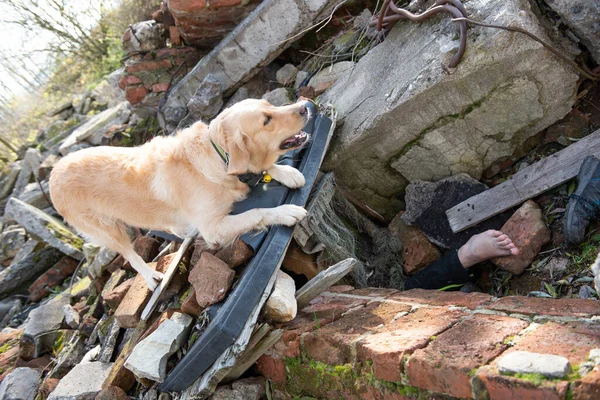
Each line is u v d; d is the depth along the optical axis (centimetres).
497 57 284
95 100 837
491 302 229
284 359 256
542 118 307
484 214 319
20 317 509
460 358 185
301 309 282
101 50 940
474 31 290
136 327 330
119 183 326
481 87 297
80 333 387
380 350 206
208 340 252
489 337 194
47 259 557
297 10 405
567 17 285
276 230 285
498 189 318
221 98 451
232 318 250
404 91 312
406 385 200
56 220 574
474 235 312
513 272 297
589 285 266
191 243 342
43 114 951
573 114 314
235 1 432
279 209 288
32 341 414
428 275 321
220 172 297
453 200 336
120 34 862
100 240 351
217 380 257
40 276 550
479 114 309
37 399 348
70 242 534
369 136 336
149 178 320
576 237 275
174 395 275
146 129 551
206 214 302
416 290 274
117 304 367
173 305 327
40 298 539
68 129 765
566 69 288
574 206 277
